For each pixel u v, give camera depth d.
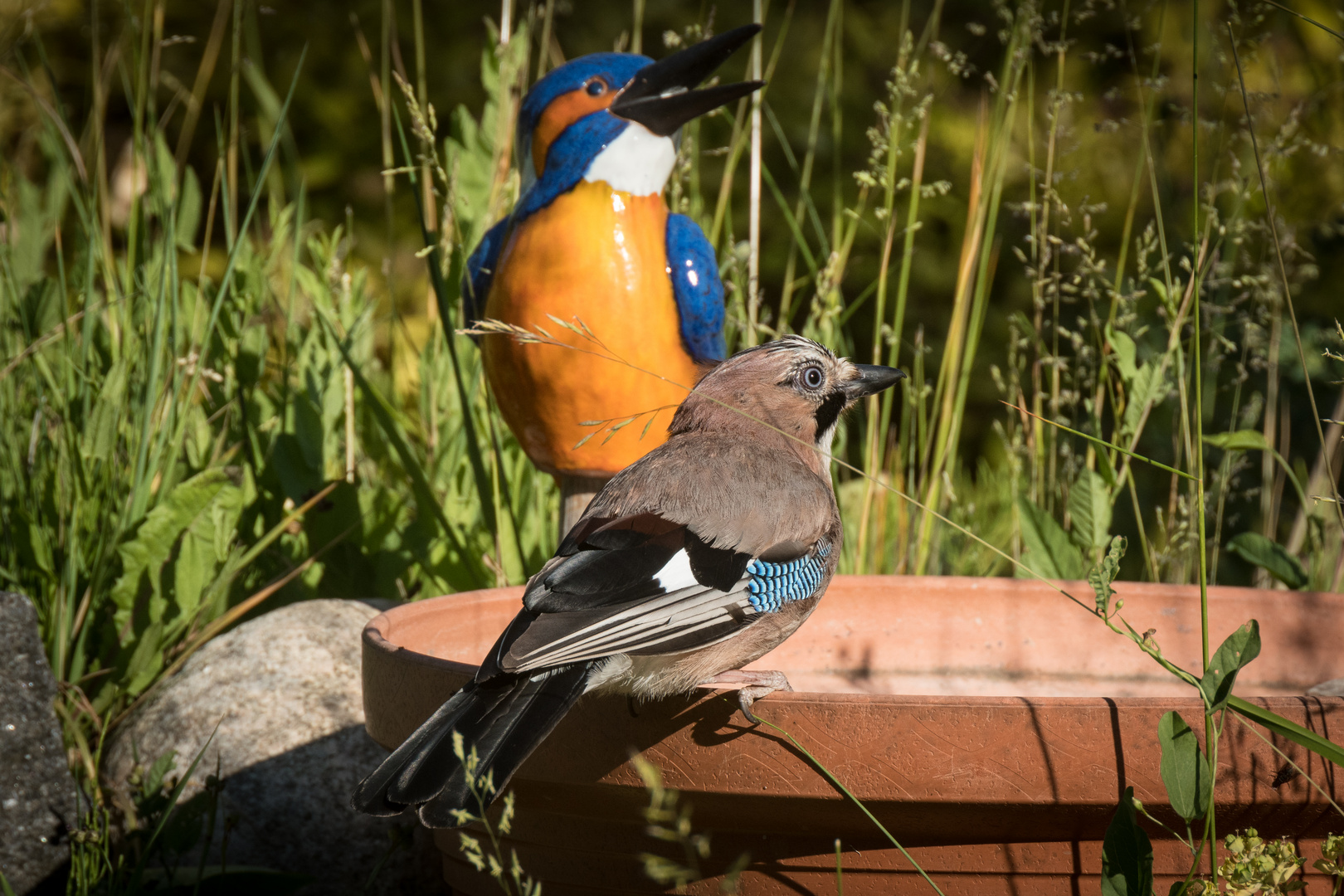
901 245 14.27
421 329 13.88
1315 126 10.47
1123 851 4.20
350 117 14.94
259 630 6.98
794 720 4.33
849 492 9.02
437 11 15.20
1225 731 4.26
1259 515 10.67
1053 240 7.88
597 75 6.20
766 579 4.83
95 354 8.34
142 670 6.95
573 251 6.18
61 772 6.11
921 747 4.25
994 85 8.41
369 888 5.79
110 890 5.69
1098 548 6.95
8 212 9.09
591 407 6.30
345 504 7.86
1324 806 4.35
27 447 7.77
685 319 6.39
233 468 8.38
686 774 4.47
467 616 5.93
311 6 15.20
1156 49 8.16
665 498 4.88
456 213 8.36
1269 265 8.83
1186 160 11.66
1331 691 5.54
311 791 6.39
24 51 13.63
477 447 6.96
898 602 6.55
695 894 4.75
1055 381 8.13
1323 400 11.41
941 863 4.52
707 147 14.46
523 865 5.05
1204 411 8.09
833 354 6.00
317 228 12.30
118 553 7.14
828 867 4.58
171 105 9.48
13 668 6.04
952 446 8.36
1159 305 8.30
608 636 4.32
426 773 4.00
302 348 8.40
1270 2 5.44
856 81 15.08
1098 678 6.38
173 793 5.79
